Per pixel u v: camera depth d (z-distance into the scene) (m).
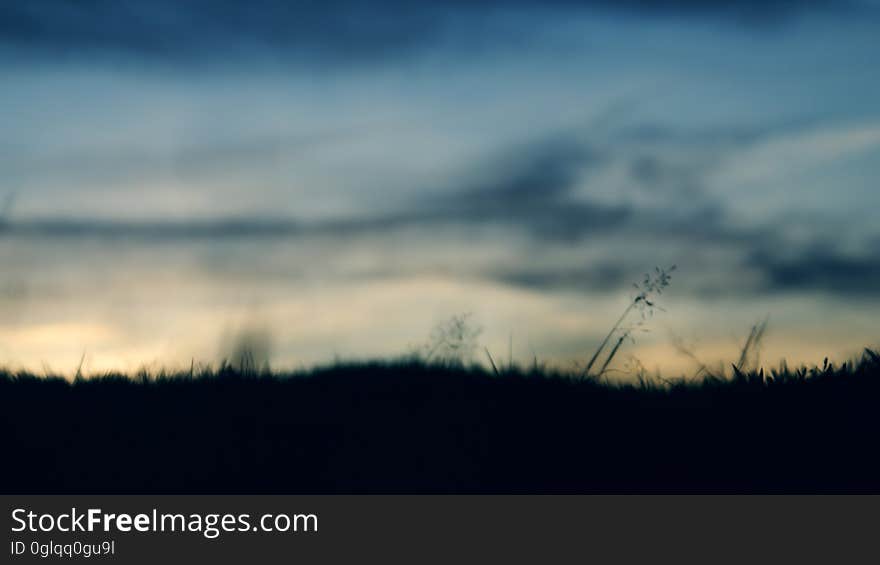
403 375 7.19
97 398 6.86
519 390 6.77
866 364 6.81
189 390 6.99
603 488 5.66
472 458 5.97
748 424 6.18
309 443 6.20
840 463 5.73
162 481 5.80
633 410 6.49
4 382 7.02
